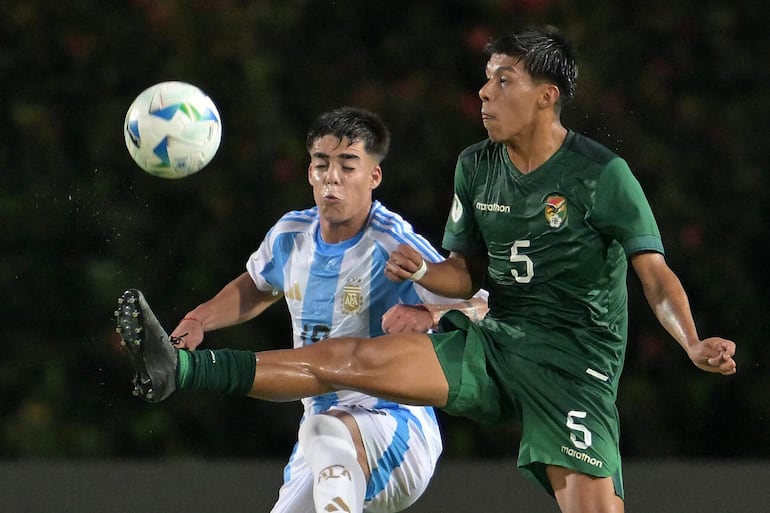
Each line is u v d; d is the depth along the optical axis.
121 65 27.00
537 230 12.95
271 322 26.88
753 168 26.98
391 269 12.77
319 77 27.39
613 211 12.70
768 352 26.88
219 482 20.70
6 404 26.38
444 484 20.38
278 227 14.28
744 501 18.62
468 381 12.87
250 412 26.70
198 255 26.73
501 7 27.22
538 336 13.09
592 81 26.73
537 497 19.30
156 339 11.48
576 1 27.20
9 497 19.55
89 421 26.23
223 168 26.67
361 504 12.43
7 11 26.94
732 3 27.11
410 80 27.33
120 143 26.81
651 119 27.12
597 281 13.03
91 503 19.09
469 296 13.68
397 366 12.52
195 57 26.80
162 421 26.33
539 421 12.93
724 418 26.75
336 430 12.74
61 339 26.61
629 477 20.72
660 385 26.78
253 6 27.06
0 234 26.75
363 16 27.81
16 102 26.98
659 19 27.09
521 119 12.81
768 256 27.09
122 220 26.75
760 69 27.22
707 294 26.97
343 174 13.39
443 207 27.08
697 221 26.92
